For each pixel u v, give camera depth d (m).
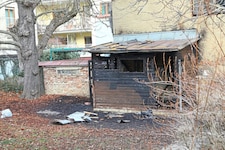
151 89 9.88
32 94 14.67
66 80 15.43
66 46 28.81
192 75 5.65
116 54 11.29
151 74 10.05
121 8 13.27
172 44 10.57
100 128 8.88
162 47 10.19
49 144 6.91
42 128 8.72
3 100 14.12
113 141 7.15
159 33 12.47
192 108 4.74
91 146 6.75
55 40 28.30
